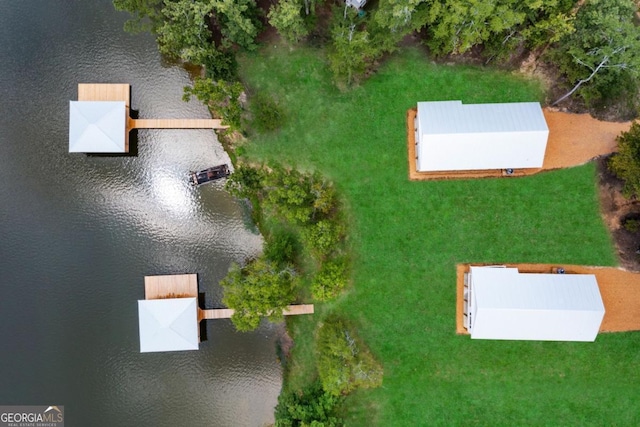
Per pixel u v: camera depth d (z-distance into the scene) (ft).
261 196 128.57
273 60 126.93
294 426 121.90
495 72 123.13
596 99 120.06
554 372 123.13
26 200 132.16
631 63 104.17
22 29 132.67
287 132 127.54
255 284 112.37
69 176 132.16
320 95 126.21
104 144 125.18
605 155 120.78
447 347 124.57
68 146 131.85
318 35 125.70
